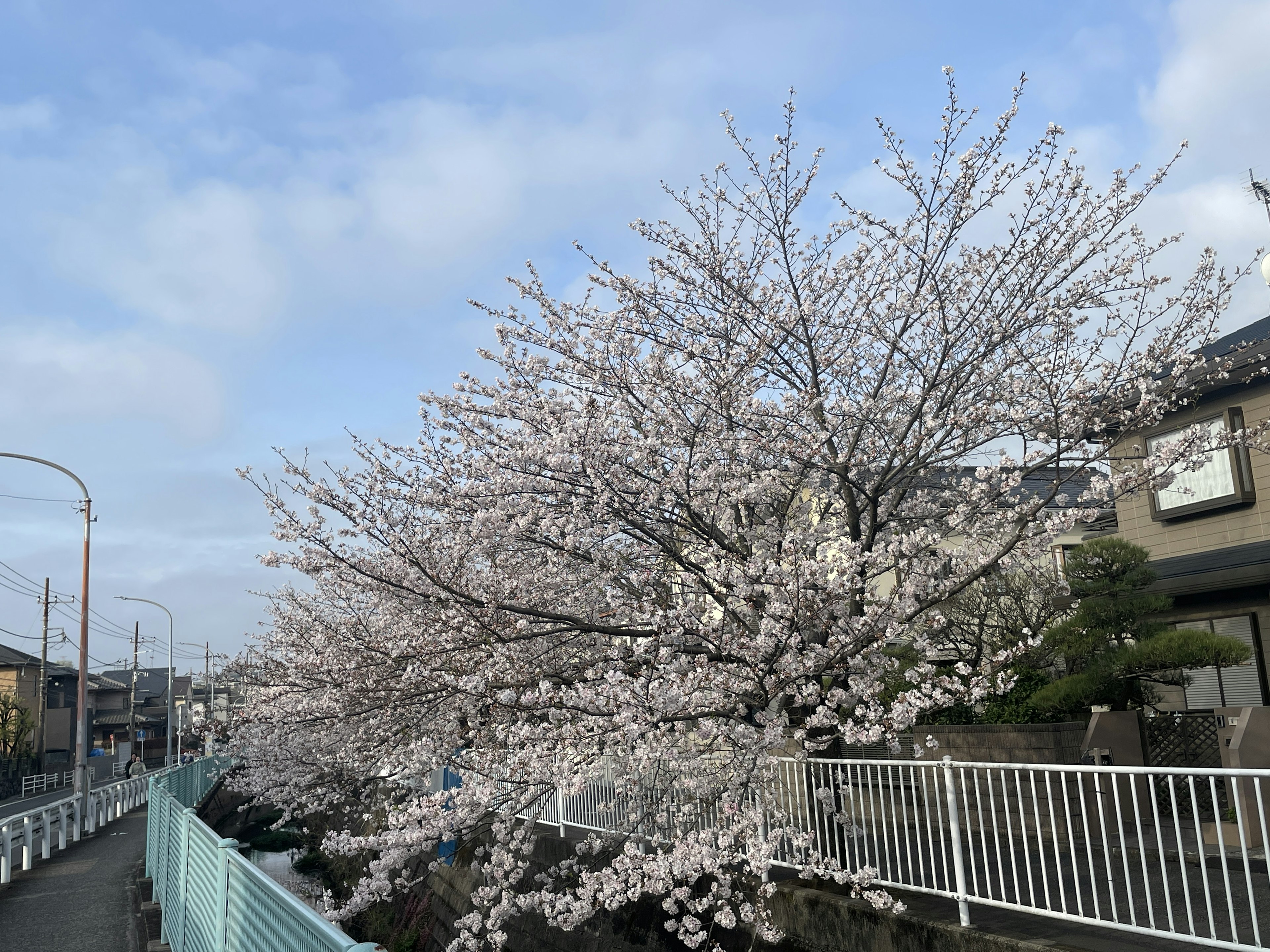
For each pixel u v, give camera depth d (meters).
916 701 5.95
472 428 7.75
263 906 4.49
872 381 8.46
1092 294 7.59
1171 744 8.28
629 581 7.48
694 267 8.10
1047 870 6.85
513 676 6.83
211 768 23.12
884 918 5.79
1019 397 7.73
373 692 7.53
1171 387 7.45
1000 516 7.24
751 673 6.13
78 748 20.58
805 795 6.82
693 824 6.75
